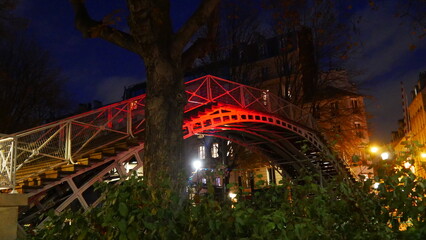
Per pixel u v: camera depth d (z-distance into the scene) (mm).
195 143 33781
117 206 3961
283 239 3650
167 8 7180
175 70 7254
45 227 5293
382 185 4281
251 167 32562
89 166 13281
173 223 3889
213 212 3998
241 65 32281
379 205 4336
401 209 4148
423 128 53969
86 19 7703
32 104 29922
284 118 23734
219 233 3867
